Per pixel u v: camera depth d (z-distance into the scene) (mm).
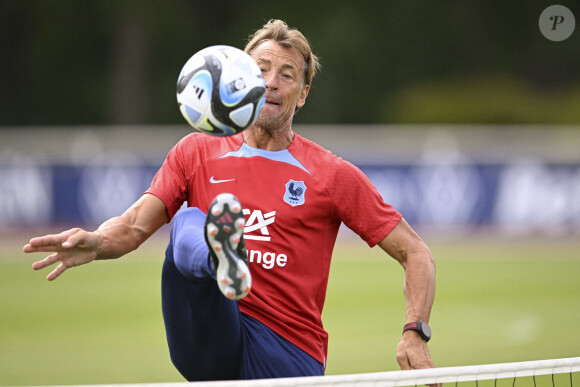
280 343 16594
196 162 17203
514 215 72062
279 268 16672
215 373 17078
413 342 16391
